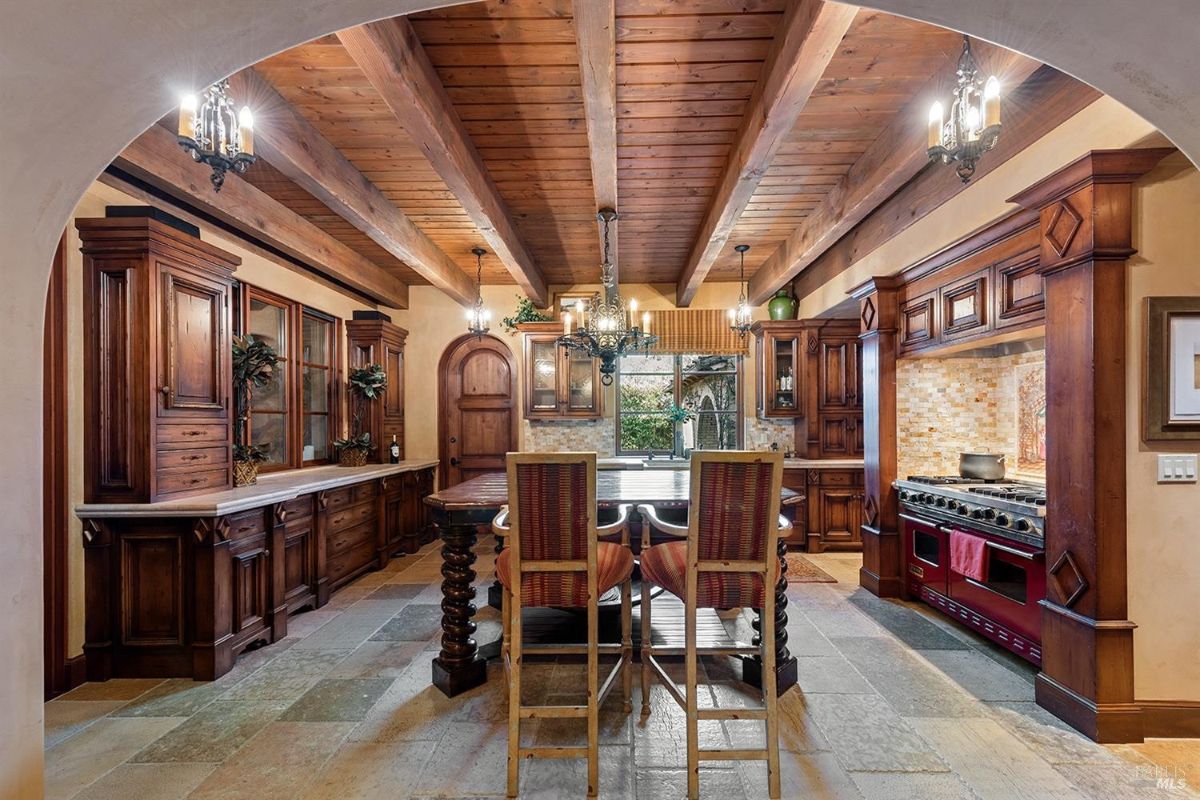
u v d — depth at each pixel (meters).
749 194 2.99
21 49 1.07
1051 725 2.11
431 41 2.11
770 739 1.71
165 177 2.60
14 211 1.20
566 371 5.59
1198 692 2.01
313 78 2.32
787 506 2.43
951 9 1.24
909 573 3.58
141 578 2.55
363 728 2.11
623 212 3.87
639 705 2.28
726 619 3.15
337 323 4.98
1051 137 2.30
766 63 2.21
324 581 3.62
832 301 4.78
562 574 1.79
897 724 2.12
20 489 1.25
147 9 1.09
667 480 3.25
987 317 2.81
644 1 1.91
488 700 2.33
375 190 3.46
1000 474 3.43
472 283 5.74
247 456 3.36
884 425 3.73
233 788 1.77
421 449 5.90
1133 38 1.20
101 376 2.54
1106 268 2.03
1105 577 2.03
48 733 2.09
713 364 5.98
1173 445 2.03
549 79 2.34
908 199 3.43
